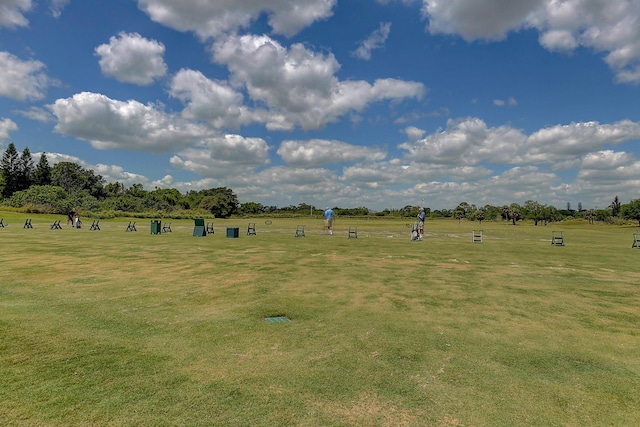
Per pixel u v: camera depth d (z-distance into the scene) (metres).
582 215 106.38
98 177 103.38
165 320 6.08
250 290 8.45
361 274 10.71
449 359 4.59
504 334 5.56
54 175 91.94
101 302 7.19
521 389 3.83
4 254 14.12
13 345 4.80
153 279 9.66
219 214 91.31
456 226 57.56
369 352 4.79
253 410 3.33
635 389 3.87
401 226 50.00
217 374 4.07
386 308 7.00
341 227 44.53
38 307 6.71
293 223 57.12
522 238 28.61
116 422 3.10
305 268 11.72
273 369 4.23
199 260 13.36
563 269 12.10
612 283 9.68
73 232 27.34
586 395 3.72
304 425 3.11
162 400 3.48
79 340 5.04
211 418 3.19
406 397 3.62
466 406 3.47
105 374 4.01
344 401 3.52
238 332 5.52
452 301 7.59
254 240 22.62
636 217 72.88
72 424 3.06
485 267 12.41
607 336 5.51
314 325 5.92
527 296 8.10
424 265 12.70
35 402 3.39
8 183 78.94
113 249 16.53
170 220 62.47
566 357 4.70
